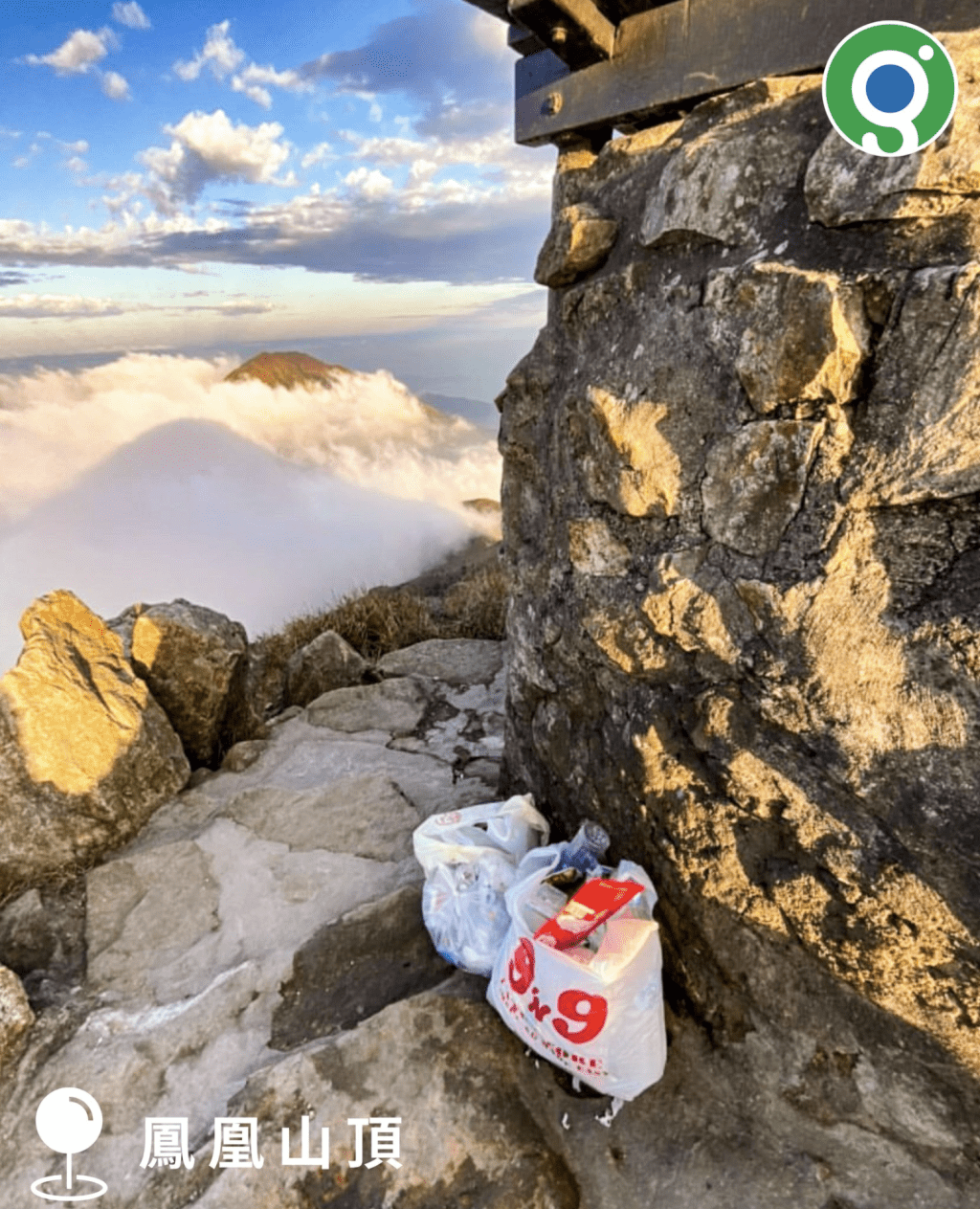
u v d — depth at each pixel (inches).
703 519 54.9
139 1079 68.0
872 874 48.4
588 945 58.1
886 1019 51.4
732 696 54.5
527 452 77.7
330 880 91.0
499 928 69.0
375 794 106.3
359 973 75.4
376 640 182.7
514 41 71.0
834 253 46.3
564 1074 62.5
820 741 49.2
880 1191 52.3
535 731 80.7
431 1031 64.2
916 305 42.4
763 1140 56.9
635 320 60.4
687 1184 55.2
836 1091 55.3
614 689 65.2
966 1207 50.3
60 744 95.7
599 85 65.2
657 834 62.1
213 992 76.1
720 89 57.0
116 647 114.0
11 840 92.0
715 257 53.4
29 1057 71.4
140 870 94.6
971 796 42.9
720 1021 61.6
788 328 46.5
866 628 46.4
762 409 49.8
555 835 80.4
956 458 41.7
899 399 44.1
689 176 53.7
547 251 68.2
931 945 47.0
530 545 79.2
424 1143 57.4
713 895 58.1
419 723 134.0
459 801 106.2
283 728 133.6
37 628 104.3
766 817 53.8
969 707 42.8
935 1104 51.0
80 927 87.7
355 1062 62.8
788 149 49.4
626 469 58.7
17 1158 62.7
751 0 53.7
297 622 186.7
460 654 161.2
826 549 47.8
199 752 122.0
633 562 61.1
